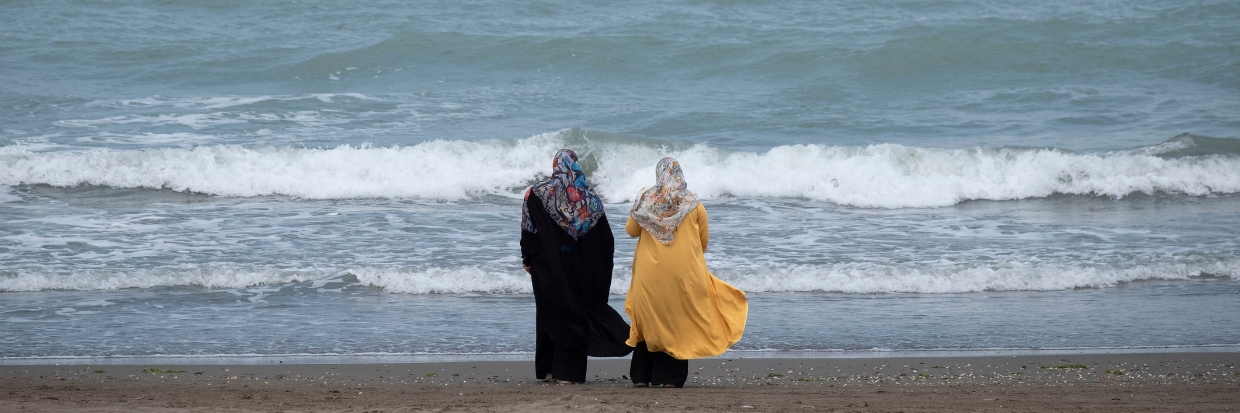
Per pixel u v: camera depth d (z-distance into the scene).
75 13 28.14
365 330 7.84
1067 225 12.88
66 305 8.53
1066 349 7.34
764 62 25.77
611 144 16.23
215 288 9.27
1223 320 8.30
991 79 25.56
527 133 18.70
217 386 5.76
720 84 24.20
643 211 5.73
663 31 28.19
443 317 8.33
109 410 4.30
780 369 6.60
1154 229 12.52
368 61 25.27
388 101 21.52
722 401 5.00
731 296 5.85
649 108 21.38
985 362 6.84
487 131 18.80
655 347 5.71
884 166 15.51
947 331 7.93
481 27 28.25
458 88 23.20
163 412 4.28
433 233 11.84
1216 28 29.28
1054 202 15.05
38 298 8.77
